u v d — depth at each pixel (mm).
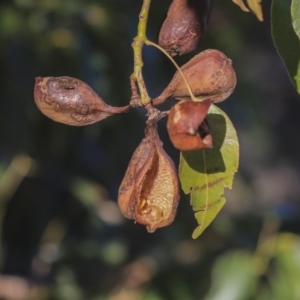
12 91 1311
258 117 1502
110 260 1489
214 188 842
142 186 802
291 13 808
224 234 1382
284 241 1255
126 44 1328
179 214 1424
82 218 1533
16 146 1356
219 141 841
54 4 1303
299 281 1231
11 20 1287
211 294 1229
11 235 1513
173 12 854
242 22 1474
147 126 802
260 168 2670
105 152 1449
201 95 820
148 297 1314
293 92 2799
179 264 1342
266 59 2713
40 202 1500
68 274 1492
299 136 2789
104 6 1324
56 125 1360
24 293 1508
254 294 1235
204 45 1372
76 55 1302
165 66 1356
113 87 1326
